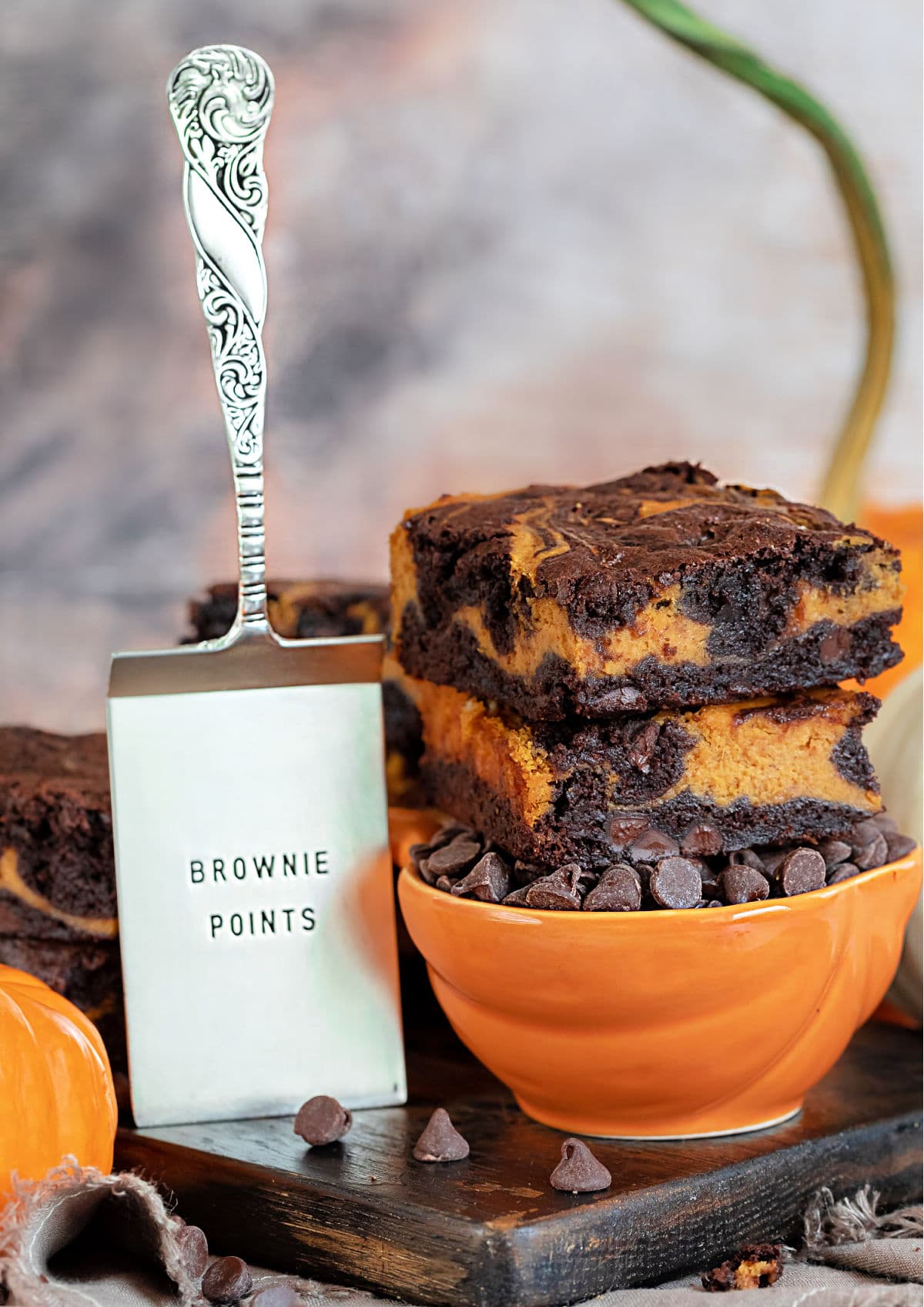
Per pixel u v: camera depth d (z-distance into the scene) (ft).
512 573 1.57
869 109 2.36
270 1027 1.65
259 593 1.64
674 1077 1.56
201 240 1.59
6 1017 1.52
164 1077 1.64
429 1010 1.82
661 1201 1.52
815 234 2.38
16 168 2.43
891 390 2.38
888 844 1.63
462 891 1.56
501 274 2.44
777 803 1.59
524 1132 1.61
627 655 1.54
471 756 1.65
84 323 2.46
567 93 2.41
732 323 2.42
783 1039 1.56
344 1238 1.52
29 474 2.47
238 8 2.42
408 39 2.40
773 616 1.57
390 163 2.42
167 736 1.64
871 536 1.58
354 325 2.44
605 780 1.56
